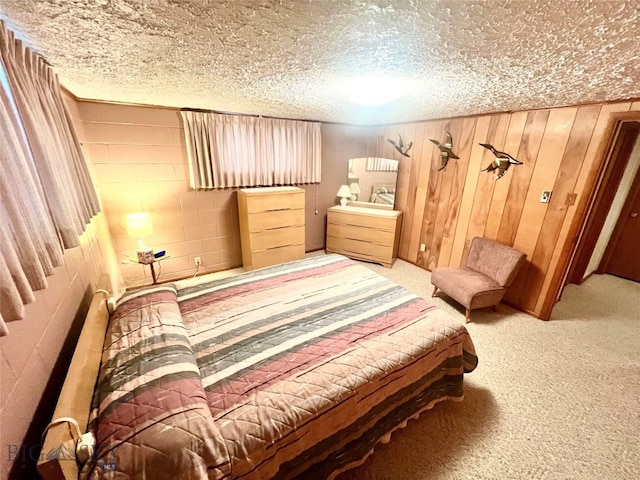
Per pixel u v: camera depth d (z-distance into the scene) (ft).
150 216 9.57
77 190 5.00
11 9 2.77
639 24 2.99
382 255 12.97
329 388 3.90
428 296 10.37
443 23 3.16
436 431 5.23
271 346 4.71
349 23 3.20
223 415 3.38
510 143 9.03
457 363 5.41
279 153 12.18
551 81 5.45
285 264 8.25
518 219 9.13
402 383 4.60
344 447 4.04
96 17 3.03
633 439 5.11
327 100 8.06
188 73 5.43
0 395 2.30
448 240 11.57
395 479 4.42
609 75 4.89
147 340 4.01
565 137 7.76
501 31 3.34
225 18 3.09
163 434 2.73
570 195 7.84
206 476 2.67
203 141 10.38
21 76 3.34
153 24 3.24
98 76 5.64
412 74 5.30
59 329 3.78
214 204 11.42
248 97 7.84
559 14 2.88
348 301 6.24
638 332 8.28
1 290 2.15
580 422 5.43
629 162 10.78
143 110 9.28
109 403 3.03
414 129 12.22
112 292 6.55
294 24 3.24
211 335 4.97
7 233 2.36
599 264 12.50
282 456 3.37
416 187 12.61
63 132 4.76
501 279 8.78
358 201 14.55
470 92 6.64
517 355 7.27
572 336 8.06
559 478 4.48
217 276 11.79
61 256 3.24
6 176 2.46
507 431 5.24
